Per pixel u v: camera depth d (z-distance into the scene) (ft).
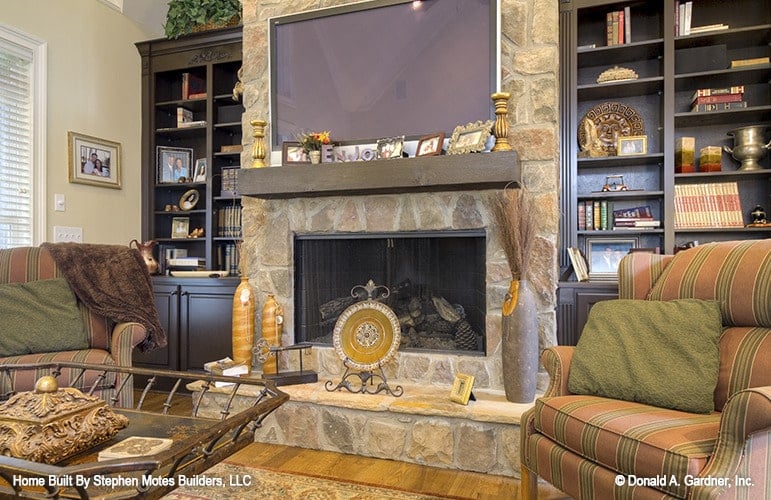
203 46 13.03
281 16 9.80
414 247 9.63
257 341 9.70
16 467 3.15
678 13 10.04
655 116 10.89
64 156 11.98
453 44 8.69
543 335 8.21
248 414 4.37
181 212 13.39
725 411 4.05
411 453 7.67
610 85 10.25
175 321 11.66
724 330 5.69
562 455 5.16
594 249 10.80
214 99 13.07
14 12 10.91
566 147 10.41
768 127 10.07
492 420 7.24
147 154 13.65
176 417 5.33
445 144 8.67
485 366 8.56
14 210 10.98
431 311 9.48
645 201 11.01
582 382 5.81
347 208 9.52
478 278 9.10
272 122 9.84
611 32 10.33
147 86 13.65
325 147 9.13
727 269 5.81
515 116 8.45
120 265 9.12
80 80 12.40
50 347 7.95
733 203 10.16
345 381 8.52
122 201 13.52
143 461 3.28
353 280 9.97
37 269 8.85
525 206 7.77
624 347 5.78
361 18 9.32
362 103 9.28
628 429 4.58
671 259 6.68
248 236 10.22
